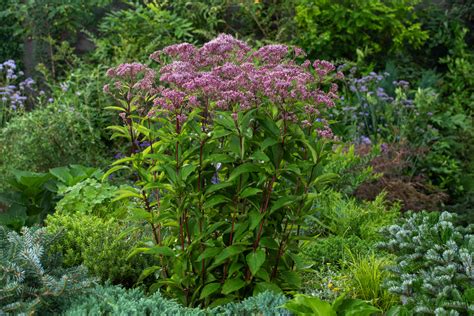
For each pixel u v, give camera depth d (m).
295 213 4.43
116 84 4.60
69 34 11.18
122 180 7.87
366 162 7.95
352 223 6.46
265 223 4.42
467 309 3.83
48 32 11.01
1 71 10.43
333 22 10.77
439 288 4.04
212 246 4.37
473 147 9.42
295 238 4.49
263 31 11.12
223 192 4.31
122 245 5.13
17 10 11.55
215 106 4.27
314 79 4.38
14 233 4.21
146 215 4.49
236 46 4.41
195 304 4.58
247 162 4.20
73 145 7.93
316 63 4.39
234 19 11.41
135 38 10.52
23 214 6.68
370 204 7.00
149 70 4.55
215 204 4.37
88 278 4.18
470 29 12.25
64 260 5.00
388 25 11.08
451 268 4.05
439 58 11.73
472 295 3.89
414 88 10.97
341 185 7.55
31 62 11.52
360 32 10.93
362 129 9.55
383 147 8.57
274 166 4.19
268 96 4.04
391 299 4.81
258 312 4.01
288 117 4.04
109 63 9.88
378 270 5.02
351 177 7.62
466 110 10.74
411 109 9.61
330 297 4.80
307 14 10.77
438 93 10.20
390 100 10.15
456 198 8.99
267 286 4.35
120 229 5.45
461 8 12.00
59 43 11.13
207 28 11.12
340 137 8.64
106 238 5.10
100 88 8.70
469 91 11.23
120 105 8.55
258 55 4.39
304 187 4.42
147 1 10.90
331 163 7.56
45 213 6.76
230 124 4.04
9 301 3.94
